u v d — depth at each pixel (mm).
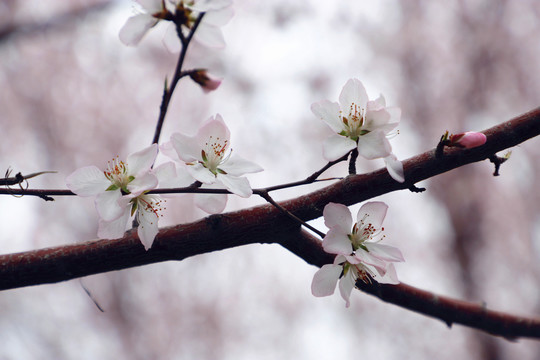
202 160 1433
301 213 1465
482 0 9328
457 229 8539
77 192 1370
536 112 1438
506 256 8492
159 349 8414
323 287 1416
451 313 1862
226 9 1755
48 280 1437
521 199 8500
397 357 8984
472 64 9219
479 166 8602
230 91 9438
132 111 9102
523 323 1891
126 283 8516
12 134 8625
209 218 1460
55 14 8383
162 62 9172
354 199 1465
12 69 8672
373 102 1418
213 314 8742
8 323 8086
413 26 9477
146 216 1409
